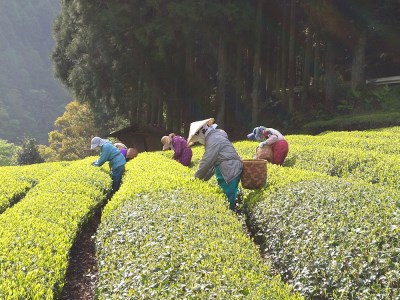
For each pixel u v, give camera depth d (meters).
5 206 8.23
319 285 4.00
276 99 28.66
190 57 25.27
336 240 4.30
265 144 9.99
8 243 4.91
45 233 5.48
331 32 22.70
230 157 7.06
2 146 56.62
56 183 8.96
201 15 20.64
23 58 114.69
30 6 125.50
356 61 23.05
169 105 27.23
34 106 103.25
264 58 28.28
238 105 26.56
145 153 15.83
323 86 28.48
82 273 6.17
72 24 29.36
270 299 3.17
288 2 25.72
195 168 11.09
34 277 3.99
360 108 22.27
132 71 25.38
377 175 7.93
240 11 21.41
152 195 6.61
